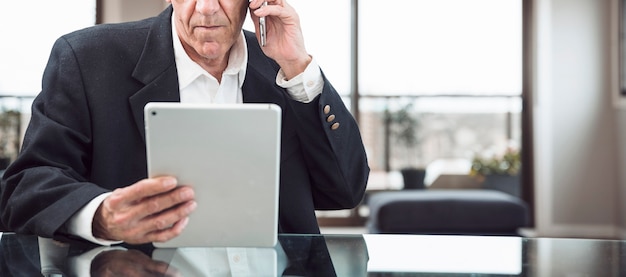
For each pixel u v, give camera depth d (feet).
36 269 3.14
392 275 3.13
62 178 4.09
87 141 4.58
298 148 4.87
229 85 4.86
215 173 3.51
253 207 3.59
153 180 3.43
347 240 3.83
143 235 3.53
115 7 17.39
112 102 4.63
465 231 15.98
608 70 18.26
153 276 3.03
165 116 3.42
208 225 3.61
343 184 4.85
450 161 19.03
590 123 18.37
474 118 18.93
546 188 18.47
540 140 18.48
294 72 4.55
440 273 3.17
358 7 18.58
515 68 18.76
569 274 3.18
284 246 3.67
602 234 18.49
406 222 15.90
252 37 5.09
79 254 3.44
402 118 18.86
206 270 3.16
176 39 4.75
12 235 3.91
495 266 3.30
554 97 18.33
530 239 3.97
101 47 4.72
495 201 16.02
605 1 18.13
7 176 4.36
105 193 3.83
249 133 3.48
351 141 4.83
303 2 18.52
